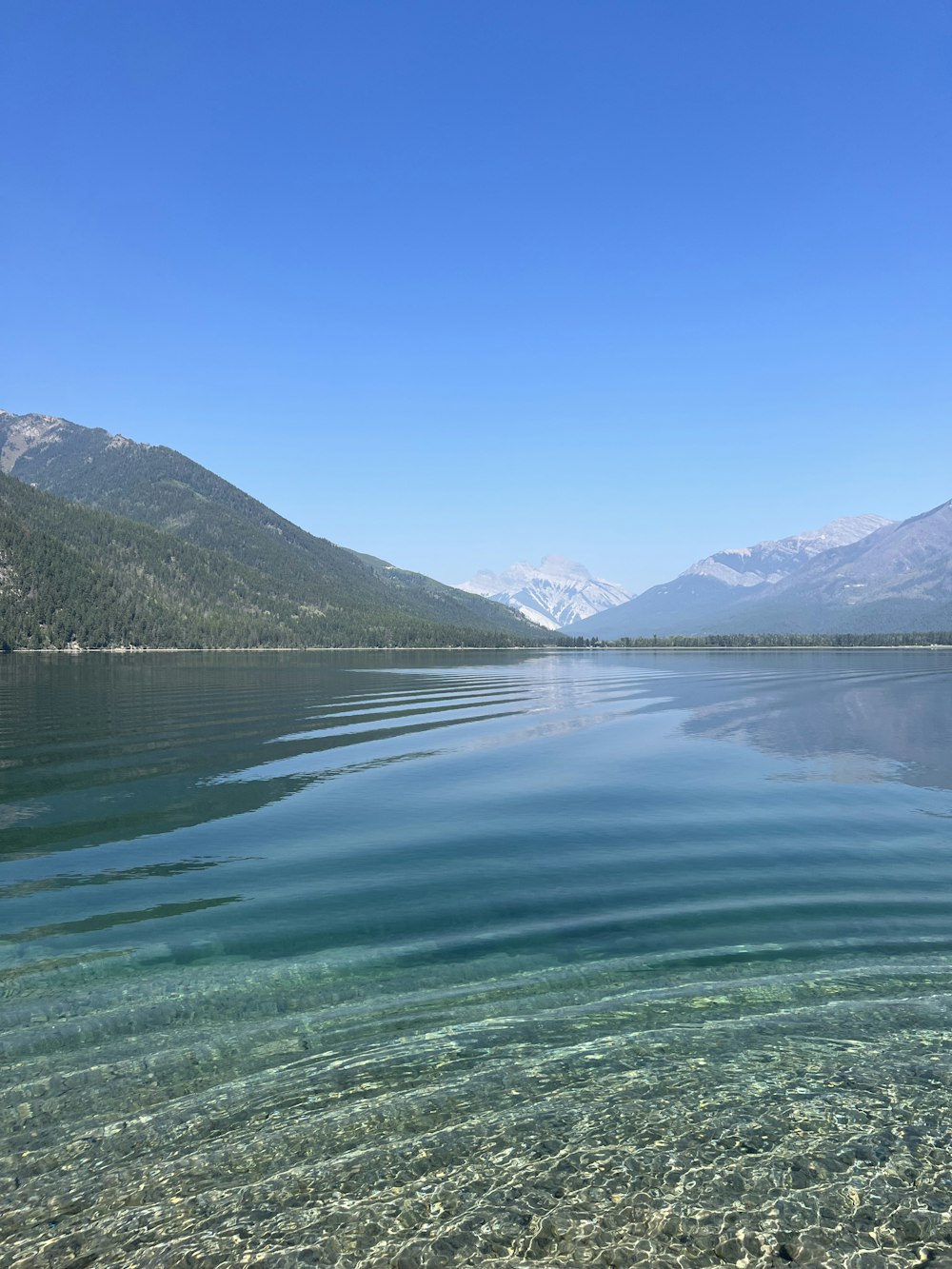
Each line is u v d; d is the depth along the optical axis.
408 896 18.02
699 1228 7.91
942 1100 9.92
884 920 16.05
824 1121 9.52
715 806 27.17
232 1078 10.50
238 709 60.19
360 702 67.94
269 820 25.70
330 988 13.20
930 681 97.06
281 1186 8.48
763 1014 12.12
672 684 92.38
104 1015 12.30
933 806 26.80
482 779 32.75
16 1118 9.62
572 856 21.23
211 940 15.47
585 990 13.02
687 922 16.11
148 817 26.11
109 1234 7.83
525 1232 7.86
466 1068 10.70
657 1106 9.84
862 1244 7.71
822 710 61.09
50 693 75.00
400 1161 8.85
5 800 28.61
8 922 16.50
